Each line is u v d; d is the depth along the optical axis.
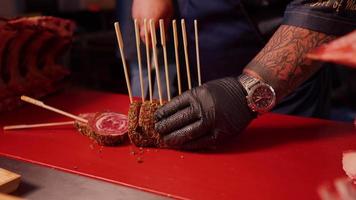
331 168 0.75
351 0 0.80
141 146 0.84
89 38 2.10
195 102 0.80
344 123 0.94
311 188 0.69
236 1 1.13
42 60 1.11
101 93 1.15
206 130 0.80
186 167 0.76
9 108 1.02
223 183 0.71
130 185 0.71
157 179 0.73
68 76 1.19
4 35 0.95
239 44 1.17
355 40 0.47
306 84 1.18
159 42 1.16
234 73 1.20
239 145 0.84
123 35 1.24
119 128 0.85
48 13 1.94
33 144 0.85
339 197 0.67
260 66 0.83
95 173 0.75
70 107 1.05
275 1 1.11
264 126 0.93
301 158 0.79
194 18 1.17
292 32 0.83
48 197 0.68
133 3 1.15
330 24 0.81
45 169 0.76
